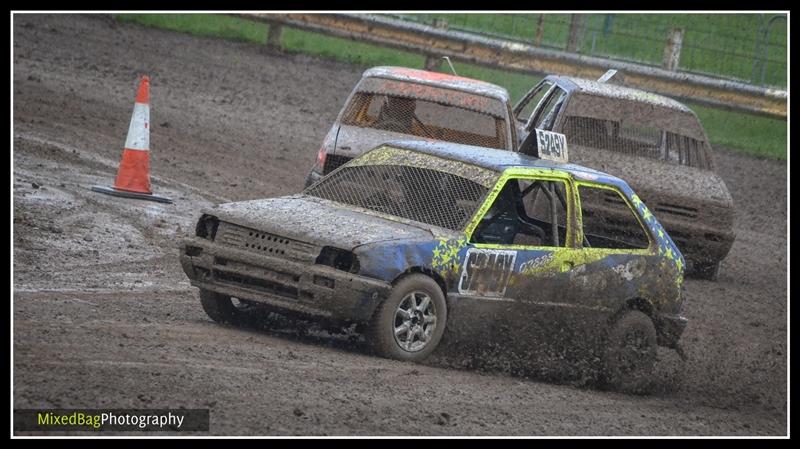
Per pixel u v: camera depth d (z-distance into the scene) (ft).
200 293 75.36
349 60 226.99
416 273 70.90
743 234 154.92
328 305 68.28
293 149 161.17
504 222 77.25
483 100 117.91
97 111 155.74
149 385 58.29
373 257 68.69
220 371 62.59
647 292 80.28
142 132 115.96
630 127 123.95
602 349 77.87
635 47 238.89
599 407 70.44
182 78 190.60
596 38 238.48
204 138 155.53
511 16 244.42
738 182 182.80
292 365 66.28
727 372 87.10
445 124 115.75
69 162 124.88
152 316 75.46
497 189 75.36
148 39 214.69
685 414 73.15
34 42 194.29
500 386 70.33
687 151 123.85
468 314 73.36
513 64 210.79
